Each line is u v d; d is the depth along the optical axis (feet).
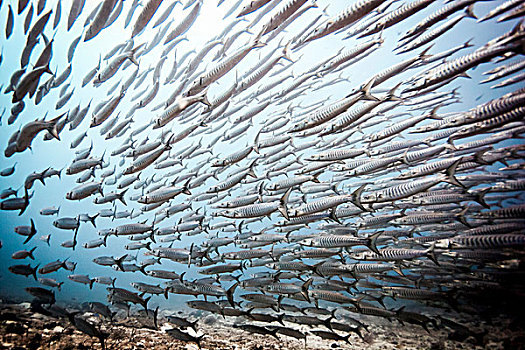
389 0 6.44
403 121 7.00
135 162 6.88
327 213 7.68
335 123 5.57
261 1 4.80
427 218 8.29
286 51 6.84
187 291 8.52
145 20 5.55
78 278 9.45
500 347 7.84
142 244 10.08
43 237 9.91
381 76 5.42
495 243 6.61
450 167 6.40
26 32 6.02
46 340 6.36
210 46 8.32
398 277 9.59
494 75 6.34
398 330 10.54
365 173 7.27
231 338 8.95
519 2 4.31
